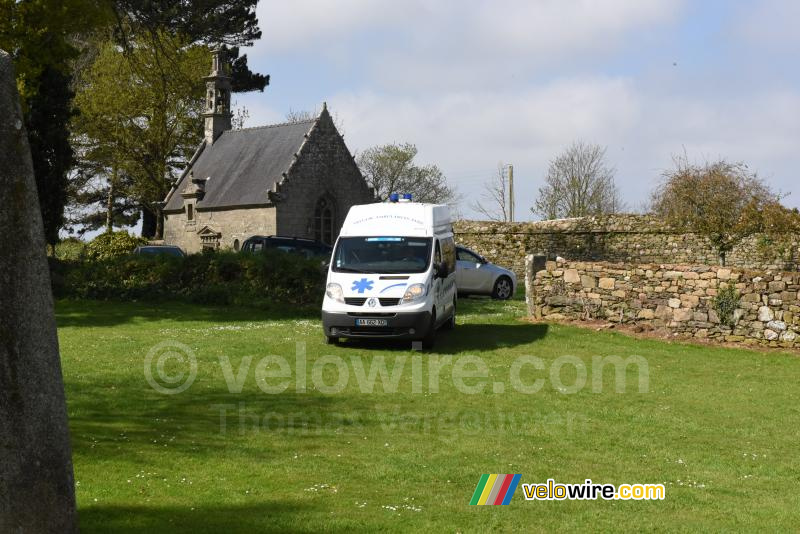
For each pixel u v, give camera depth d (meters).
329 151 54.56
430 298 16.39
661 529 6.81
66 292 25.14
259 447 9.02
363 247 17.25
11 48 24.64
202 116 64.44
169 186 63.66
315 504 7.02
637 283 19.58
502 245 41.62
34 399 4.76
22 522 4.69
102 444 8.77
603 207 62.47
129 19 30.30
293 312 23.05
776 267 35.59
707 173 34.22
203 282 25.39
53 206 34.19
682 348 17.62
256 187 53.66
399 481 7.95
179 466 8.09
